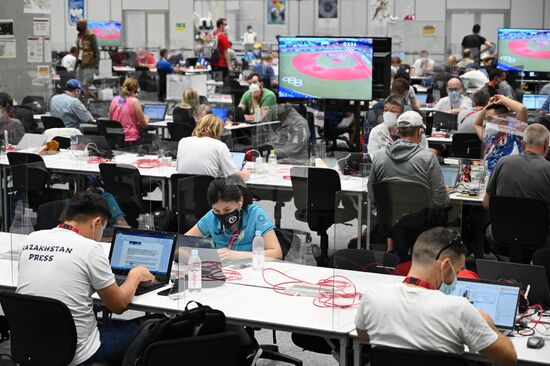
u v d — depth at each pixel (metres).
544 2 20.50
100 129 9.16
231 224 4.20
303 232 5.00
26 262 3.41
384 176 4.64
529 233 5.14
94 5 21.33
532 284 3.55
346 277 3.79
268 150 7.55
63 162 7.17
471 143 7.40
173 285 3.76
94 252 3.38
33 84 11.12
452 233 2.88
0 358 3.97
